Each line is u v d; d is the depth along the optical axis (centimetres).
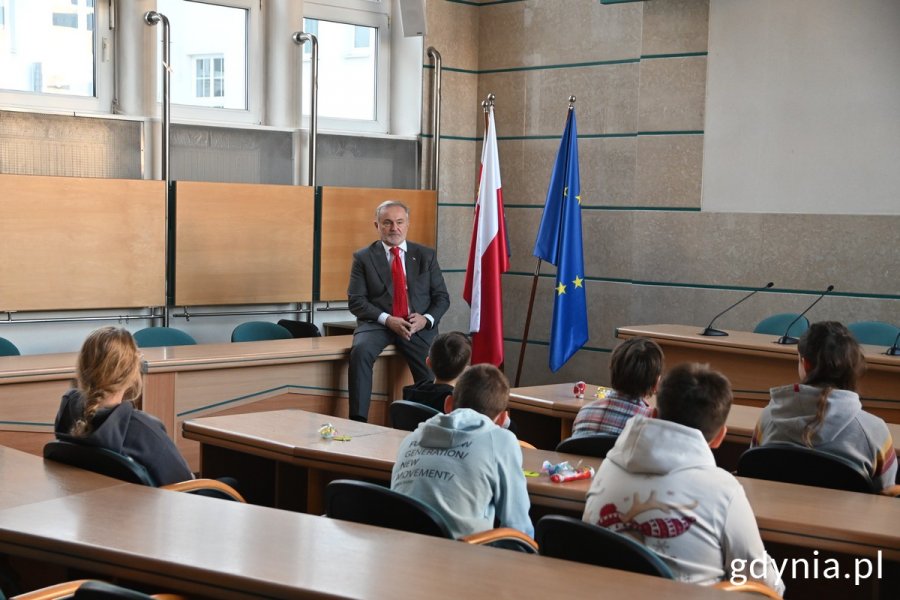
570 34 695
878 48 570
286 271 645
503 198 737
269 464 353
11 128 549
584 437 291
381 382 575
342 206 666
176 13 621
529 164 722
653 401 376
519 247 731
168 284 602
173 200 598
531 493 260
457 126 734
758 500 243
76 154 572
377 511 225
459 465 240
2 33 559
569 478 263
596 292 688
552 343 629
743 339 519
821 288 592
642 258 657
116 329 274
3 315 548
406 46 718
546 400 402
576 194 634
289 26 656
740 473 284
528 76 719
